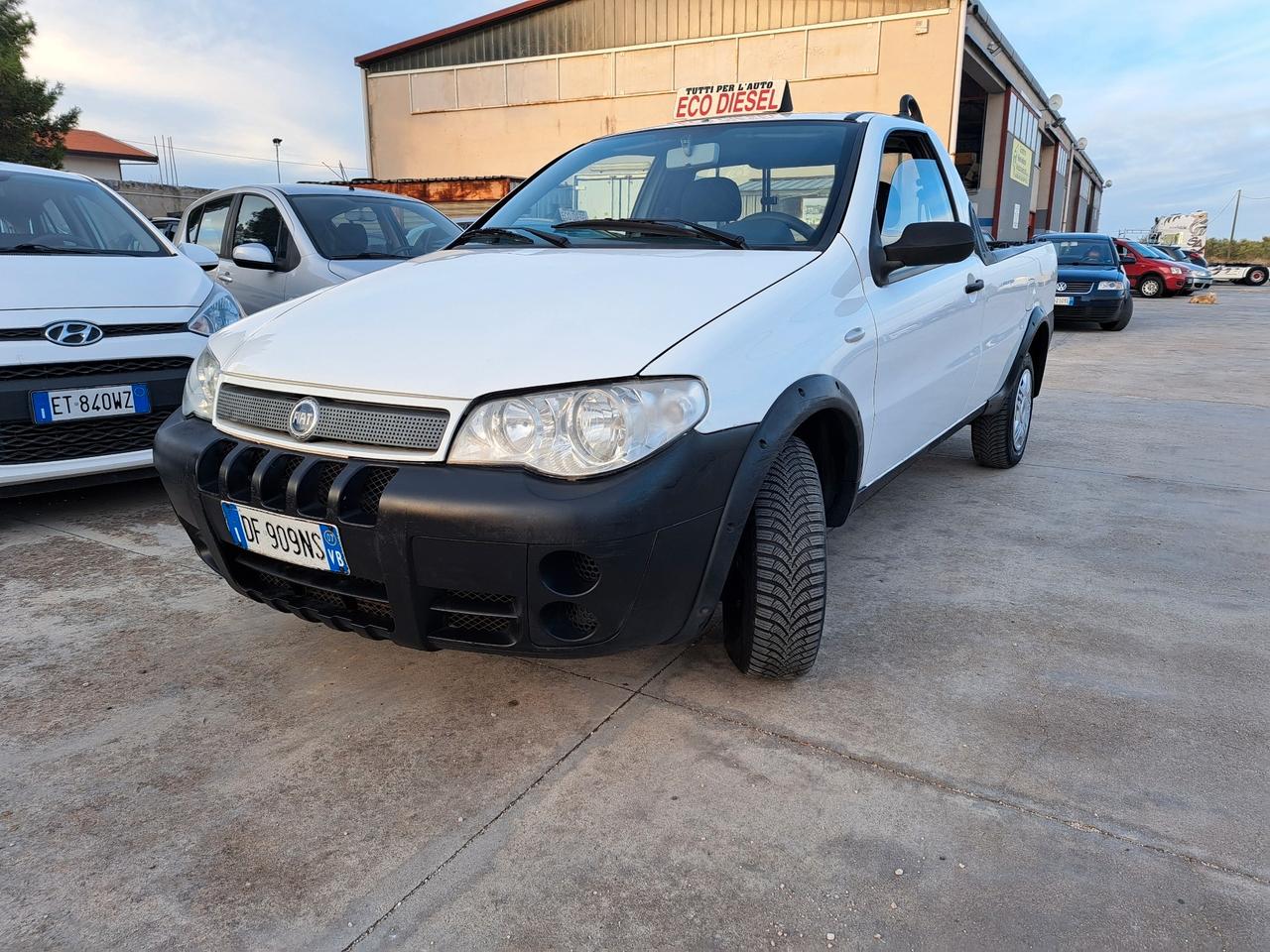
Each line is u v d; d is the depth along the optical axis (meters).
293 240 5.63
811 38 17.23
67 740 2.12
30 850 1.74
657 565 1.80
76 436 3.52
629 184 3.00
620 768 2.00
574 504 1.71
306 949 1.50
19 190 4.31
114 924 1.55
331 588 1.94
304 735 2.15
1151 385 7.65
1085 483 4.38
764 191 2.77
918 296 2.88
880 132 2.97
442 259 2.69
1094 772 1.96
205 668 2.48
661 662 2.49
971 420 4.00
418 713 2.24
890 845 1.73
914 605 2.88
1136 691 2.32
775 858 1.70
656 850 1.73
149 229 4.55
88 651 2.59
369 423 1.88
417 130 22.30
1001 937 1.50
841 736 2.11
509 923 1.55
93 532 3.65
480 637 1.89
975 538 3.54
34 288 3.53
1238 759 2.01
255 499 1.97
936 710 2.23
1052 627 2.71
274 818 1.84
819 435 2.39
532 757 2.05
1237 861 1.68
